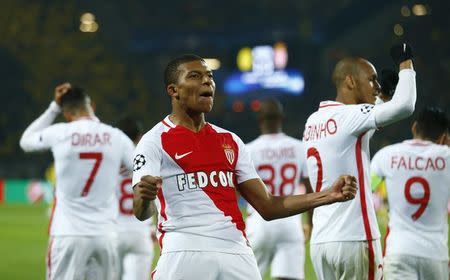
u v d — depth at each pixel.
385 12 90.06
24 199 67.06
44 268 26.53
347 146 10.38
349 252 10.31
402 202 11.83
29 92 86.00
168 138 8.59
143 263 16.23
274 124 16.41
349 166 10.39
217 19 97.81
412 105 9.43
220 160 8.68
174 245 8.45
